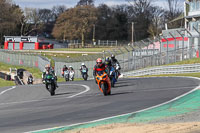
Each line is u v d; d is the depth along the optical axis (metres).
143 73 118.75
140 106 40.94
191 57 121.19
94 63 140.50
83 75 105.75
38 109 45.03
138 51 134.62
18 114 41.47
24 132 29.25
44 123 33.38
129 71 130.88
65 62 164.00
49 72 65.00
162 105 40.44
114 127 28.58
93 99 52.03
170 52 124.81
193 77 80.19
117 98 50.81
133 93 56.22
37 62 199.50
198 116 32.22
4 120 37.22
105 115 36.00
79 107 43.81
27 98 63.81
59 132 28.27
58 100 55.16
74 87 79.50
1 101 62.00
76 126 30.33
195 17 164.25
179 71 104.56
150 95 51.72
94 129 28.23
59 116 37.41
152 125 28.36
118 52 141.00
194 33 158.12
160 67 111.69
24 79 170.00
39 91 76.31
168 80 77.62
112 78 68.62
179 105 39.62
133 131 26.34
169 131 25.75
